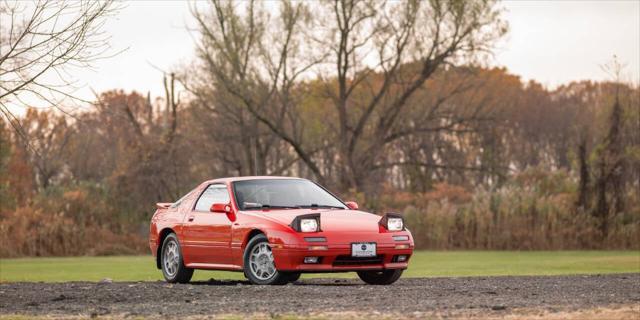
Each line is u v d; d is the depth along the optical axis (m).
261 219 18.16
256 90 68.44
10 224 53.34
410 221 55.97
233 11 66.56
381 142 73.94
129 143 69.00
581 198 55.88
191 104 72.44
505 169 85.56
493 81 104.88
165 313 12.96
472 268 33.06
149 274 31.75
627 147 56.84
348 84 82.88
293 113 77.25
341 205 19.61
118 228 59.47
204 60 68.19
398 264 18.27
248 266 18.28
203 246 19.41
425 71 70.88
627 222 55.69
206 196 19.92
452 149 93.25
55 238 53.41
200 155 72.38
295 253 17.38
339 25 70.62
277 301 14.34
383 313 12.29
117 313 13.16
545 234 54.19
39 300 15.77
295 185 19.75
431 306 13.09
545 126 122.19
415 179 85.50
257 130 71.81
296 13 68.69
